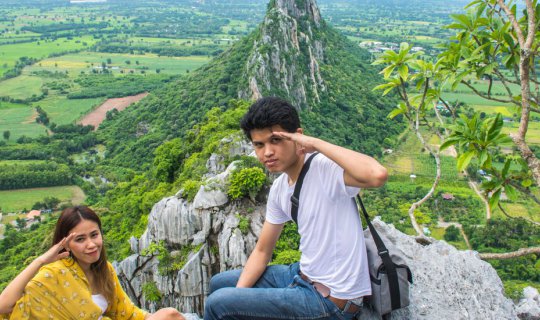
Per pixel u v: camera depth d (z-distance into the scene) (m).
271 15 105.31
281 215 6.95
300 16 124.25
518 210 73.31
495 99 11.11
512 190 9.20
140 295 24.22
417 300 7.75
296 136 6.02
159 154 40.28
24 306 6.44
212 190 23.34
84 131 129.25
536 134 109.62
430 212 74.12
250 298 6.41
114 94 168.75
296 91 100.81
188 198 23.75
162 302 23.30
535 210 72.88
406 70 10.95
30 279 6.46
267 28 103.19
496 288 8.29
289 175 6.54
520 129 8.55
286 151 6.22
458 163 8.91
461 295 7.95
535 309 9.38
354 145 99.81
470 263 8.64
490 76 11.09
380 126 110.56
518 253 9.16
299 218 6.41
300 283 6.55
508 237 61.28
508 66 11.02
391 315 7.40
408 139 108.69
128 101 161.50
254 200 23.11
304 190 6.28
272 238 7.12
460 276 8.30
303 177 6.29
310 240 6.38
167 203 23.86
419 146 105.12
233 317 6.46
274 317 6.37
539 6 10.43
